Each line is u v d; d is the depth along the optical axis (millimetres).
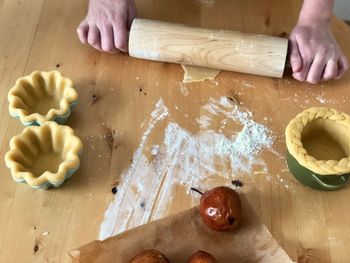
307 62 953
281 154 885
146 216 813
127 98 950
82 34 1000
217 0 1099
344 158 806
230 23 1064
